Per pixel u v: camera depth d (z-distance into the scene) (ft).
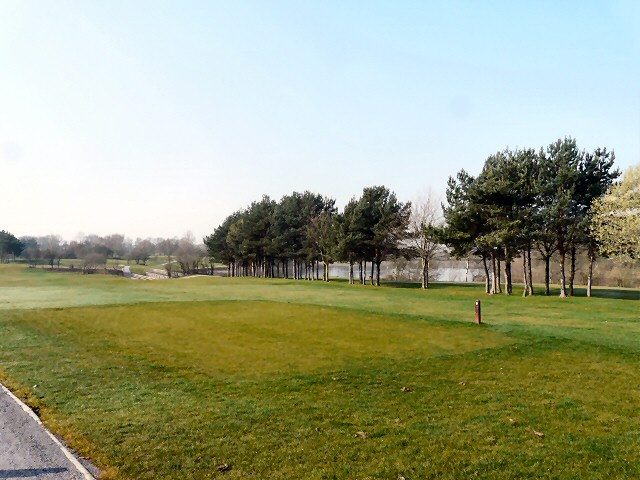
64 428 29.01
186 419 31.09
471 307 96.37
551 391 38.99
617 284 196.13
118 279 198.80
